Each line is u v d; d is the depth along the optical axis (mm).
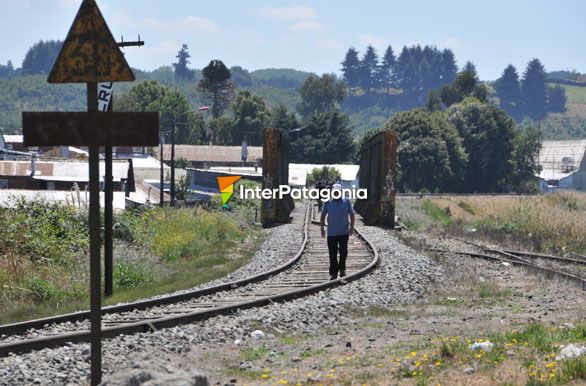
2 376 11977
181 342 14953
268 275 26891
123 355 13680
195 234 45688
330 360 13148
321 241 42406
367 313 19453
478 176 198500
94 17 10305
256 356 13922
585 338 13609
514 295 22953
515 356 12211
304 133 195750
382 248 36219
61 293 25375
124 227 40938
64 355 13367
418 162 175750
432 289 24703
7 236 32938
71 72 10297
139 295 24047
